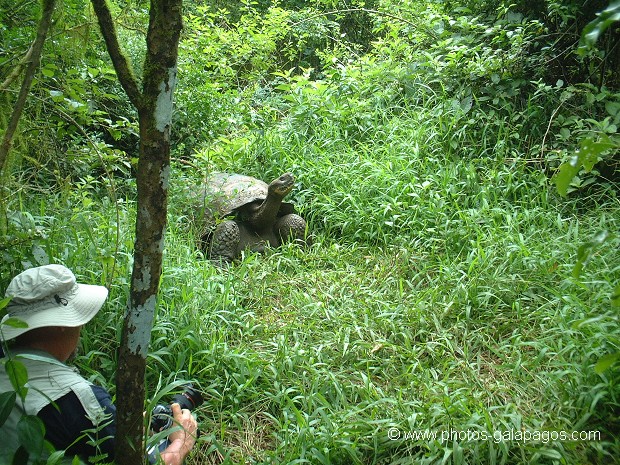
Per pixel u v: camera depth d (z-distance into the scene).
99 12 1.85
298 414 2.81
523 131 5.44
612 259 3.83
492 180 5.02
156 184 1.88
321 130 5.93
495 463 2.57
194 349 3.35
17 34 3.48
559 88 5.42
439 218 4.74
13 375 1.74
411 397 3.06
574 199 4.88
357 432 2.77
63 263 3.48
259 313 4.02
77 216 3.71
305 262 4.71
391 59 6.62
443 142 5.53
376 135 5.83
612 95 4.90
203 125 6.29
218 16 8.68
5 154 2.19
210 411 3.10
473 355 3.46
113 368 3.18
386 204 4.90
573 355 3.19
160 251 1.93
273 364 3.33
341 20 10.51
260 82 8.26
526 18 5.86
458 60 5.88
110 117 5.74
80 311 2.31
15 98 3.05
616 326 3.16
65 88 3.27
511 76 5.66
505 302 3.86
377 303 3.91
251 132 6.11
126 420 2.01
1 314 2.31
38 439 1.72
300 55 10.07
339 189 5.26
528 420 2.82
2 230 2.97
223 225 4.81
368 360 3.38
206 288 3.92
